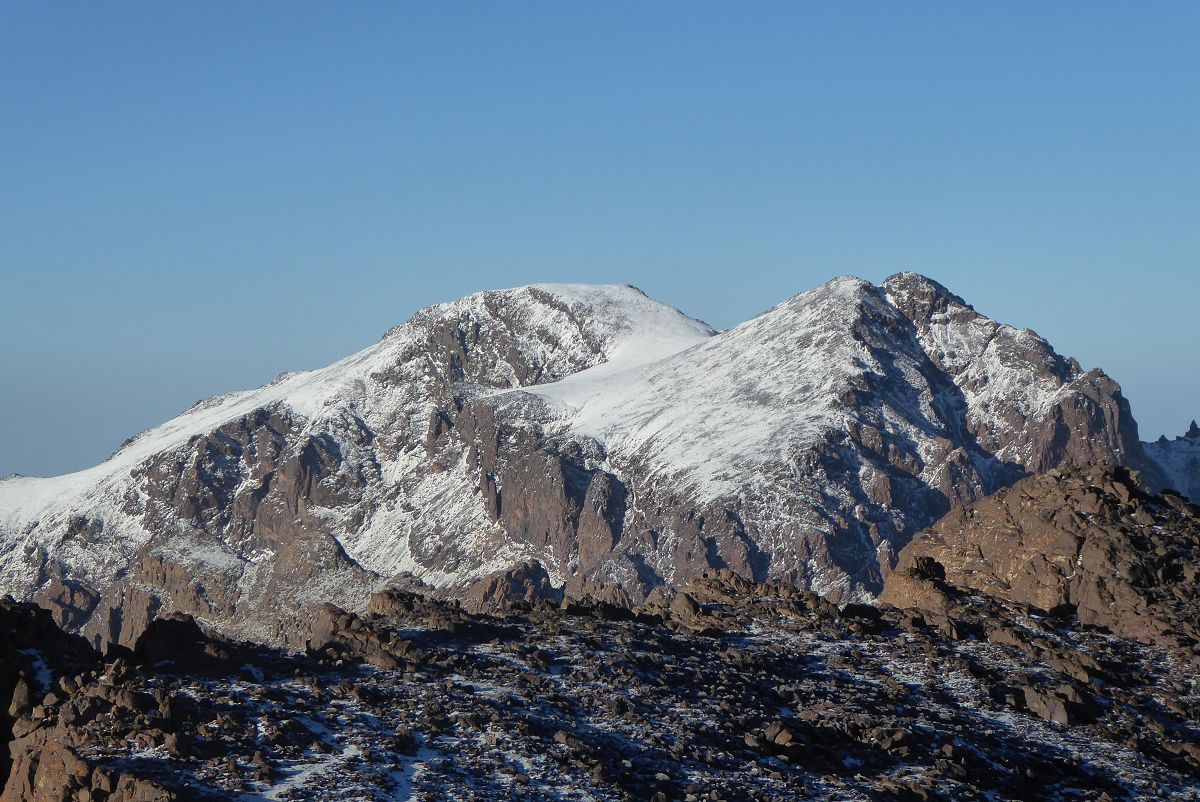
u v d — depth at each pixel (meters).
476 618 90.44
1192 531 111.56
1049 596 107.06
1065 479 116.81
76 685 68.62
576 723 74.19
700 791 68.81
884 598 109.56
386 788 63.94
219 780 62.59
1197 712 89.94
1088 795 77.12
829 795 71.12
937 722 82.50
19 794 63.34
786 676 86.56
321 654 78.69
